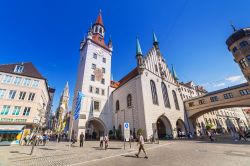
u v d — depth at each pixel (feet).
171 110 115.55
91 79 122.21
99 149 52.75
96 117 111.55
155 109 97.19
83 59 133.39
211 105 122.31
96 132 133.49
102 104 120.16
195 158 32.09
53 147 62.69
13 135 82.58
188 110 138.21
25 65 105.40
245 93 104.73
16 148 60.08
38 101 97.81
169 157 34.47
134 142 78.95
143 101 89.92
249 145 48.73
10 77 93.30
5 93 88.38
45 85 116.57
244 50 100.27
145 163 29.32
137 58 106.22
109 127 115.96
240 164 25.22
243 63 102.17
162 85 119.75
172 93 128.98
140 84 96.17
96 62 132.57
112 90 134.10
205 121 166.61
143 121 85.76
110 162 31.37
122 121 106.01
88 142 87.25
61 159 35.42
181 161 29.68
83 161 32.86
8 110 86.02
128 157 36.58
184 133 115.85
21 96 92.84
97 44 140.56
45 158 37.01
